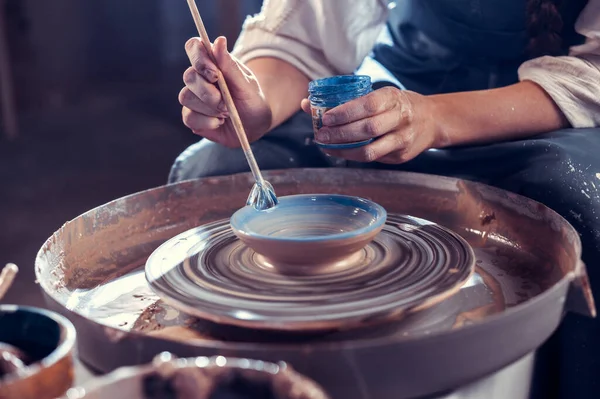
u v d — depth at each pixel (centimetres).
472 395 82
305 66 159
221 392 63
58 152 410
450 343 75
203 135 141
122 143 423
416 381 75
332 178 138
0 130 443
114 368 82
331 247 94
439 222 129
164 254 106
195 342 75
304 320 84
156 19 507
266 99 147
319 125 119
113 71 519
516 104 138
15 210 324
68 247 112
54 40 494
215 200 136
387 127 119
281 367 62
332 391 74
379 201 137
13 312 72
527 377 93
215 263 102
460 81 168
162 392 63
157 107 489
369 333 89
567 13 150
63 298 104
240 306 89
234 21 441
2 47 434
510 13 156
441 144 135
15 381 60
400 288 92
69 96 509
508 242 118
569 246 101
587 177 118
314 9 158
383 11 167
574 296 87
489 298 99
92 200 334
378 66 175
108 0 499
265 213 108
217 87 121
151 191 129
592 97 136
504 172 132
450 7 161
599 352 112
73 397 60
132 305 101
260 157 148
